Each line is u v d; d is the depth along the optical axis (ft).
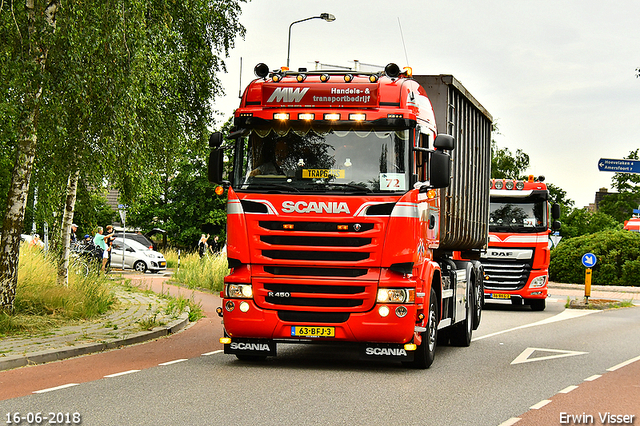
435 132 38.78
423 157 35.06
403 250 32.60
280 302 33.22
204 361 36.22
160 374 31.96
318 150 33.50
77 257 63.57
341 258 32.78
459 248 49.14
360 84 33.78
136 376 31.32
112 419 22.98
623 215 237.86
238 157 34.04
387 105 33.68
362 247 32.63
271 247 33.06
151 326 48.32
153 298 69.62
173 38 67.15
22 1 42.09
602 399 27.99
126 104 45.55
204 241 122.72
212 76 77.46
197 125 78.59
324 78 34.22
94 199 60.75
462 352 42.60
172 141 70.90
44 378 30.60
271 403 25.86
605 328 58.13
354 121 33.45
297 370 34.04
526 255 75.46
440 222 39.99
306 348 43.78
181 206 160.25
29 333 42.80
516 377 33.06
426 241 35.45
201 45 73.97
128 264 123.65
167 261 143.54
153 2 56.65
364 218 32.68
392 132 33.40
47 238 74.02
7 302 45.16
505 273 75.97
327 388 29.25
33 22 41.45
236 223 33.53
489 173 57.41
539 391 29.48
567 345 46.34
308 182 33.24
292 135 33.73
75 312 50.93
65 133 42.98
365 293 32.55
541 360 39.04
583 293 110.32
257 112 34.04
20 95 40.45
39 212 55.11
